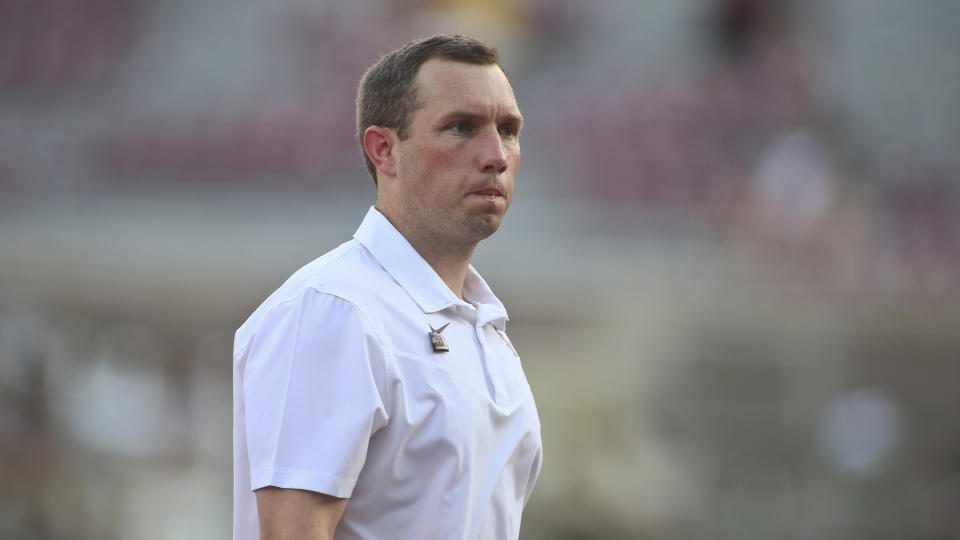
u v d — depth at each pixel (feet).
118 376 120.37
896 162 155.74
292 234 126.21
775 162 144.46
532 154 150.41
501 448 21.36
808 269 128.16
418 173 21.66
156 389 120.78
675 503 116.16
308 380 19.61
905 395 123.85
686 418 121.08
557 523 110.83
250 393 20.12
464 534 20.11
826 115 159.33
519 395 22.17
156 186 141.59
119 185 140.26
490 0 179.42
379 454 19.88
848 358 124.26
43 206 135.13
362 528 19.97
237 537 21.39
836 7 180.04
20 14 179.42
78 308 121.49
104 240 123.03
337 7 181.68
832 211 137.59
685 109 157.69
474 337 21.91
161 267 122.52
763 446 121.19
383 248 21.72
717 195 142.92
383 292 20.90
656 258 127.13
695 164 148.05
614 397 119.44
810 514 120.37
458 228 21.68
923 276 129.70
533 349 121.90
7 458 114.11
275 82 169.17
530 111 160.86
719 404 121.70
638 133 153.99
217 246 123.85
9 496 113.70
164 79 171.94
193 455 119.24
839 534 120.26
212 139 151.84
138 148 150.51
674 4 179.63
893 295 125.49
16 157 146.72
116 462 116.37
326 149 151.02
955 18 181.16
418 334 20.68
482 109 21.48
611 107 160.04
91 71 172.76
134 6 181.88
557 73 174.09
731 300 123.75
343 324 19.93
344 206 137.39
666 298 123.54
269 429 19.54
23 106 165.37
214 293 123.13
